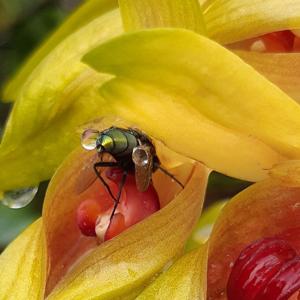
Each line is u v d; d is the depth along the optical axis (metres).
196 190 0.14
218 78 0.12
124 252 0.14
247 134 0.13
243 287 0.14
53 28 0.27
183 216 0.14
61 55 0.15
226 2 0.15
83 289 0.14
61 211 0.15
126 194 0.15
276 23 0.14
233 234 0.14
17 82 0.17
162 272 0.14
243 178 0.14
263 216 0.14
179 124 0.13
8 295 0.15
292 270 0.14
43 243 0.15
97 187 0.15
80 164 0.15
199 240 0.18
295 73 0.14
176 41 0.12
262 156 0.14
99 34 0.15
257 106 0.13
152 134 0.13
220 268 0.14
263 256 0.14
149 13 0.13
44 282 0.15
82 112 0.16
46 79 0.15
